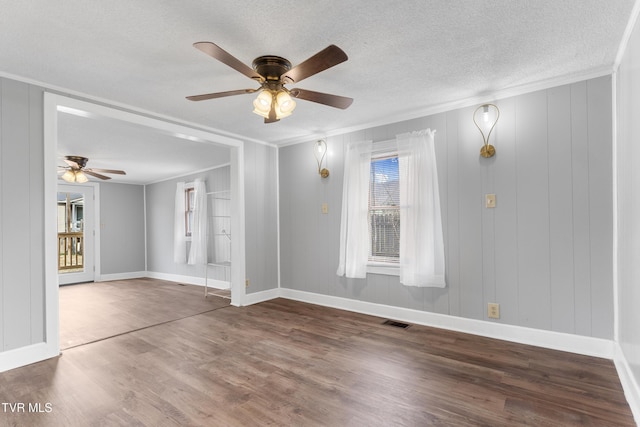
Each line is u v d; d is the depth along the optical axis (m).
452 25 2.00
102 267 7.16
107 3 1.75
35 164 2.67
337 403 2.02
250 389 2.19
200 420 1.85
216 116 3.60
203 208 6.21
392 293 3.74
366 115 3.62
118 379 2.34
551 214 2.80
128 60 2.37
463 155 3.25
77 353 2.83
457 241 3.28
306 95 2.38
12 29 1.98
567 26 2.01
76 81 2.70
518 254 2.96
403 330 3.33
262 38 2.11
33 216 2.66
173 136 3.91
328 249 4.34
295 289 4.71
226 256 5.95
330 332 3.30
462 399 2.04
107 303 4.78
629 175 2.08
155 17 1.88
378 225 3.90
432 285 3.31
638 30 1.83
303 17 1.90
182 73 2.58
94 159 5.46
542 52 2.33
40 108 2.70
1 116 2.52
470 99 3.17
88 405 2.01
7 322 2.52
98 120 3.32
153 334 3.32
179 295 5.36
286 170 4.82
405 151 3.50
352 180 3.92
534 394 2.08
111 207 7.37
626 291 2.17
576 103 2.69
